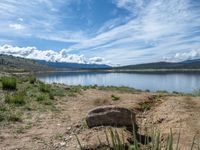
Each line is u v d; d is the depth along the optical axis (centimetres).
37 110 985
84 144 650
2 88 1255
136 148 328
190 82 5834
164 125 827
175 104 1039
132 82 6281
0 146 651
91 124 792
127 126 796
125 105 1093
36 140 701
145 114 985
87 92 1577
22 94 1132
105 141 643
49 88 1424
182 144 639
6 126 790
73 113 998
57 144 674
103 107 812
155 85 5012
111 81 6900
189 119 831
